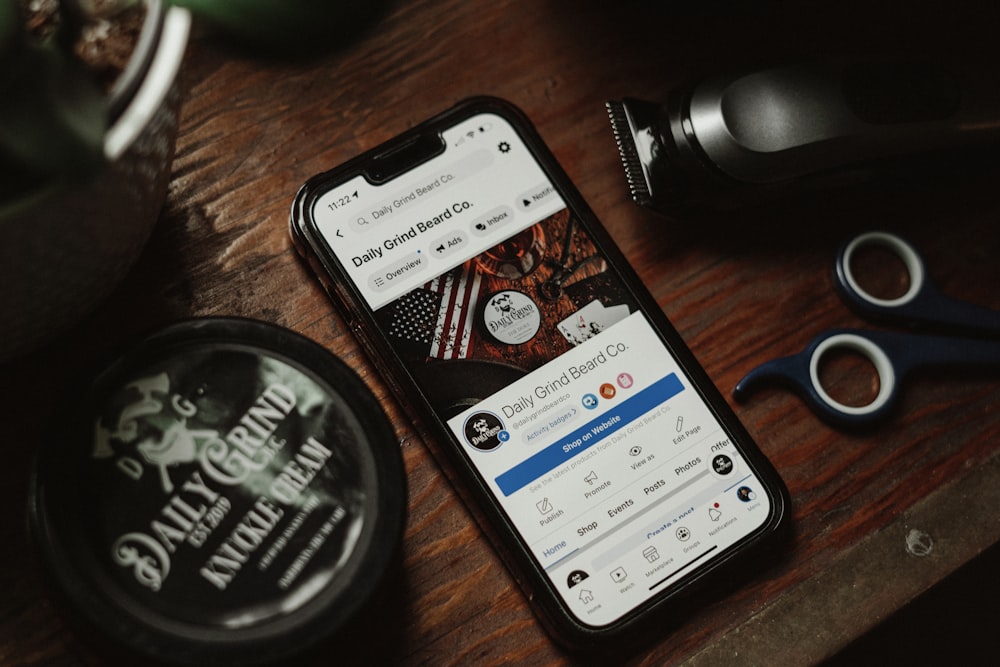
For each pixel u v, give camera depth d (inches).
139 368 14.4
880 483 17.3
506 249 17.5
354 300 16.7
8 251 11.2
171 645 13.4
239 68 17.6
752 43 19.2
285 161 17.6
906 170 17.3
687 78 18.9
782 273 18.2
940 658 25.2
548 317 17.3
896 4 19.6
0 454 15.5
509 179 17.7
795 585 16.5
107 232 12.7
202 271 16.8
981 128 16.8
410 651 15.9
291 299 17.0
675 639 16.3
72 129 10.2
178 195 17.0
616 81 18.8
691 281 18.0
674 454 16.9
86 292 13.7
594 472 16.8
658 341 17.3
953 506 16.9
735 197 17.1
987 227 18.8
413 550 16.2
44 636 15.0
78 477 13.9
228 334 14.7
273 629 13.6
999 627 25.2
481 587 16.2
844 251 18.2
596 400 17.0
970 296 18.5
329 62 18.0
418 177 17.6
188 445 14.3
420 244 17.3
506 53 18.6
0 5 9.9
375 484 14.4
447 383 16.8
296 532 14.1
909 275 18.4
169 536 13.9
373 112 18.0
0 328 12.7
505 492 16.6
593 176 18.3
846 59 16.8
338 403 14.6
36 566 13.9
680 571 16.3
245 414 14.5
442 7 18.6
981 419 17.8
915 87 16.6
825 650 16.0
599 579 16.2
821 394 17.3
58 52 10.7
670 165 17.1
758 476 16.6
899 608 16.3
